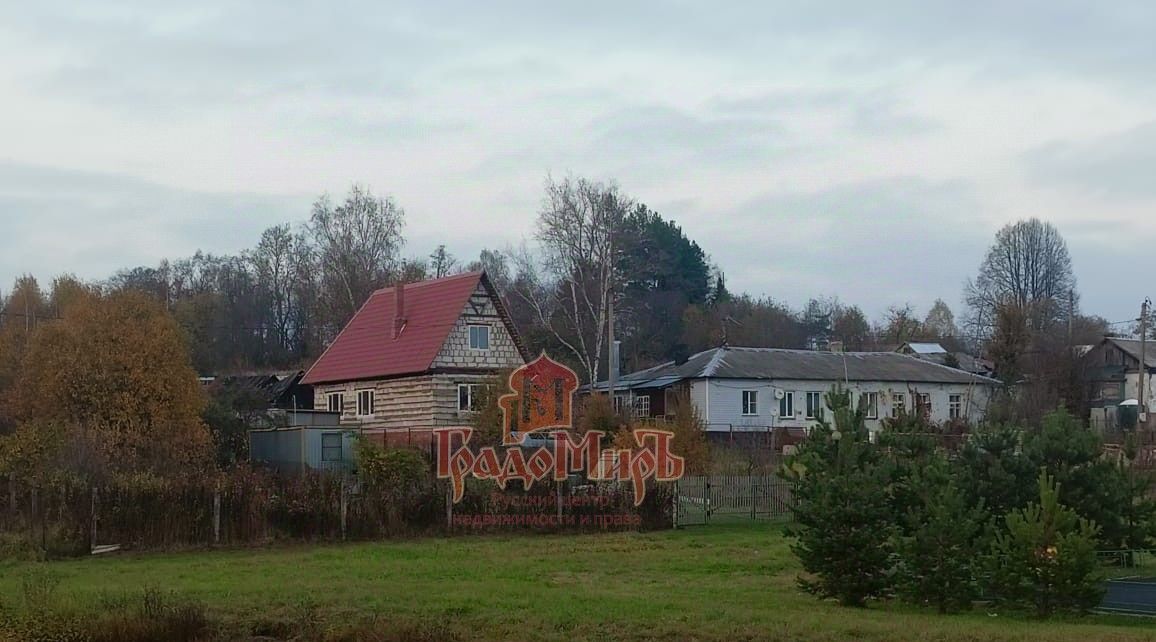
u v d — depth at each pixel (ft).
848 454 70.13
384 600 65.36
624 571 87.04
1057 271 345.51
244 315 314.76
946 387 226.38
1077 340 274.57
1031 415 195.62
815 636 54.65
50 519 96.89
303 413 172.65
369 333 179.11
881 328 375.66
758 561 93.15
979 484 80.64
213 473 108.47
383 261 262.26
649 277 300.61
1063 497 80.12
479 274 165.48
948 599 66.90
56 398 135.03
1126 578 76.28
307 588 71.10
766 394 214.69
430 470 121.08
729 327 300.81
